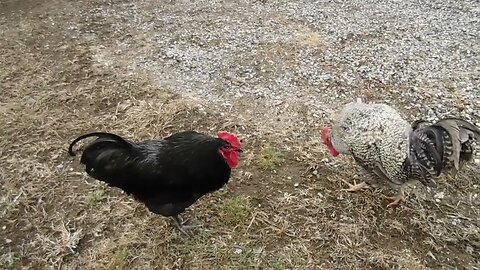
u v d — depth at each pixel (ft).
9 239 4.11
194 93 5.61
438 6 7.10
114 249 4.03
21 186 4.55
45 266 3.92
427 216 4.24
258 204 4.36
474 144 4.81
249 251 3.99
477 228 4.13
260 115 5.29
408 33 6.51
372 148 3.84
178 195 3.87
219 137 3.81
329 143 4.21
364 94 5.54
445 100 5.41
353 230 4.13
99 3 7.35
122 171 3.80
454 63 5.96
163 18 6.96
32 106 5.41
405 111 5.28
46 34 6.63
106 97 5.56
